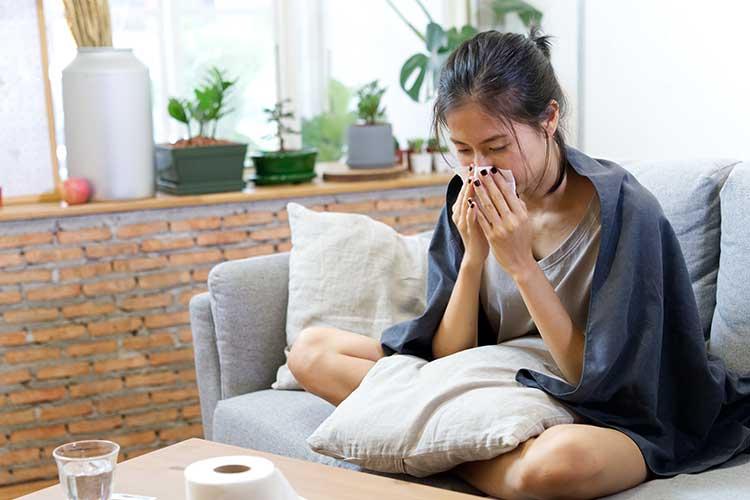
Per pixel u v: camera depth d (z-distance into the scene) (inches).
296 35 148.5
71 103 125.0
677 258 72.9
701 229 81.7
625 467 65.1
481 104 68.6
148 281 128.0
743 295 76.6
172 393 130.6
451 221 83.2
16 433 124.0
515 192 71.1
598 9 125.4
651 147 119.6
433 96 144.0
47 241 123.1
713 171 82.4
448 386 70.7
